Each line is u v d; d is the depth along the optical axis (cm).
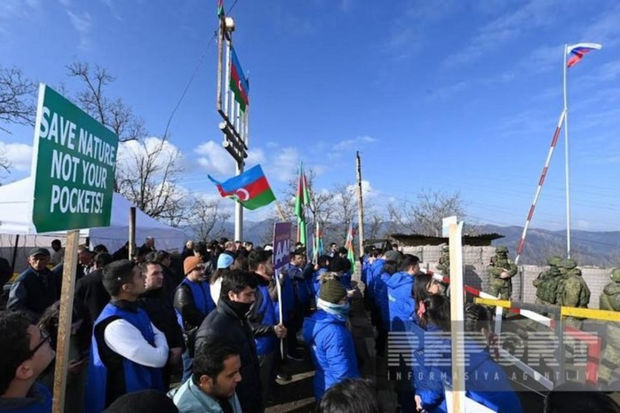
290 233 556
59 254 874
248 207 763
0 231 835
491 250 1138
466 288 588
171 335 333
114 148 287
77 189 233
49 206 204
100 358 248
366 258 1108
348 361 313
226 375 208
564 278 641
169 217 3306
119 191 3067
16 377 159
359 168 2438
